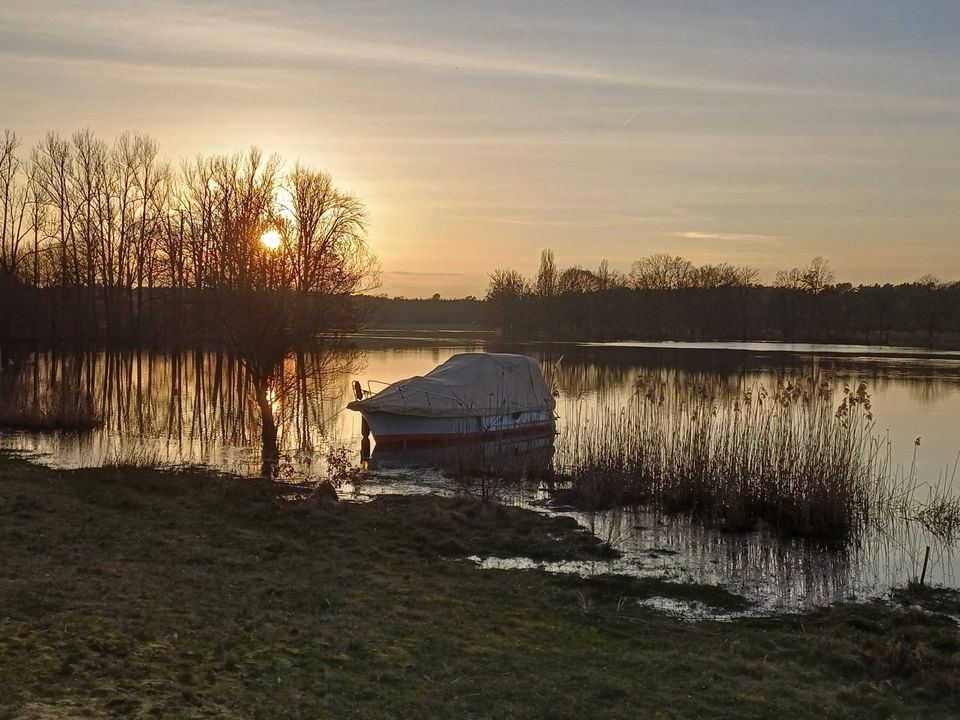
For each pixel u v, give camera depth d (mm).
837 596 11648
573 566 12648
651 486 17156
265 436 23453
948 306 90750
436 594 10273
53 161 61000
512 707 6785
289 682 6758
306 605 9219
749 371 51062
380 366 51719
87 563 10117
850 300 97000
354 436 25828
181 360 54281
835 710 7199
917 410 32594
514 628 9125
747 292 106688
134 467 17250
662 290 109188
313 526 13703
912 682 8109
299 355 36688
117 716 5578
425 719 6367
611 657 8320
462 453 21406
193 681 6477
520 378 26531
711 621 10250
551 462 20938
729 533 14945
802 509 15273
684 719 6797
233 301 24562
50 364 48312
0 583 8781
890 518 16234
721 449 18000
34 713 5438
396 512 14977
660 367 55375
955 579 12625
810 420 17391
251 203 39094
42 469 17406
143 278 65062
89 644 6969
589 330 106688
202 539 12203
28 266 60000
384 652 7812
